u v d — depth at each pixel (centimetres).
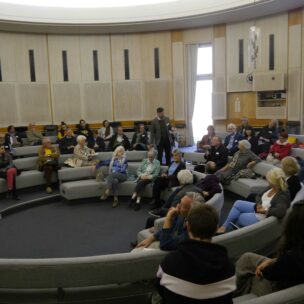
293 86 1002
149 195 616
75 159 732
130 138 1061
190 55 1158
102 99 1195
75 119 1186
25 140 953
